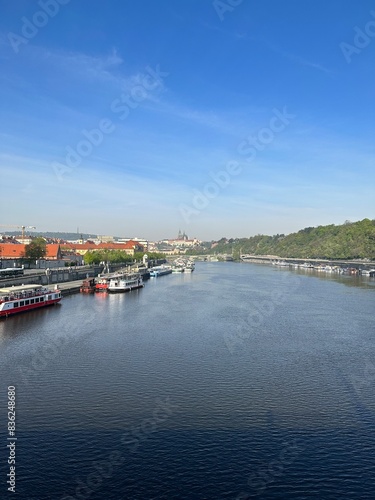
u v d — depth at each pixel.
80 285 149.75
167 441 38.94
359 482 33.56
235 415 44.34
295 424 42.69
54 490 32.03
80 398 48.06
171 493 31.97
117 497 31.44
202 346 70.25
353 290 158.38
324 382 54.31
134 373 56.38
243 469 35.00
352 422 43.28
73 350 66.81
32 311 102.50
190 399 48.25
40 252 190.88
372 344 73.06
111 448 37.62
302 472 34.72
